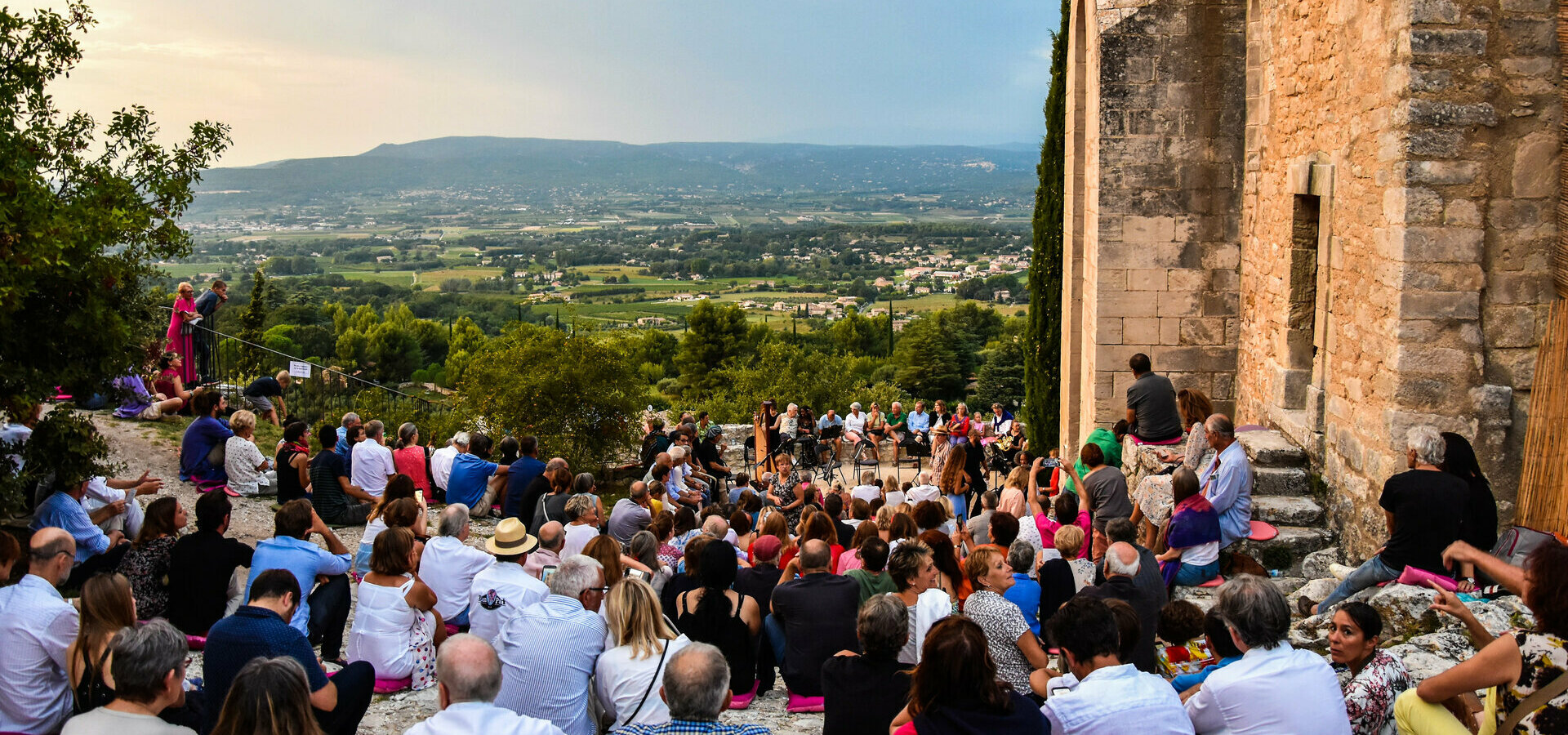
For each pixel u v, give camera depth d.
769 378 46.81
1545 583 3.96
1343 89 9.70
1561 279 7.95
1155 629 6.38
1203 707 4.41
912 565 6.14
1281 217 11.89
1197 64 13.90
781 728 6.16
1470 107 8.04
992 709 4.14
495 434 19.56
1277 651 4.41
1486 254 8.12
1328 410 10.00
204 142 8.97
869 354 98.56
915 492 11.45
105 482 9.34
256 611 5.33
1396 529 7.20
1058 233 19.36
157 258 8.82
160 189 8.73
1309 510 9.86
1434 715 4.38
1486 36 8.00
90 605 5.45
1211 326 14.22
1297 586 9.16
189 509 11.46
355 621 7.02
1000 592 6.44
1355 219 9.35
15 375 7.55
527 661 5.53
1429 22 8.05
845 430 23.77
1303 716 4.23
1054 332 19.58
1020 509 10.48
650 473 13.20
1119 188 14.21
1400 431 8.37
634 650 5.50
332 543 8.27
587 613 5.80
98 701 5.30
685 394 73.12
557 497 10.22
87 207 7.68
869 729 5.13
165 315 16.20
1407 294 8.27
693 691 4.29
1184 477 9.05
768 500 13.73
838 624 6.50
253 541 10.80
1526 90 8.00
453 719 4.25
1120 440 13.27
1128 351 14.44
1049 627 4.55
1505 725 4.05
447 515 7.75
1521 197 8.06
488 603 6.78
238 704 4.11
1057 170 19.20
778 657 6.86
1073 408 17.59
